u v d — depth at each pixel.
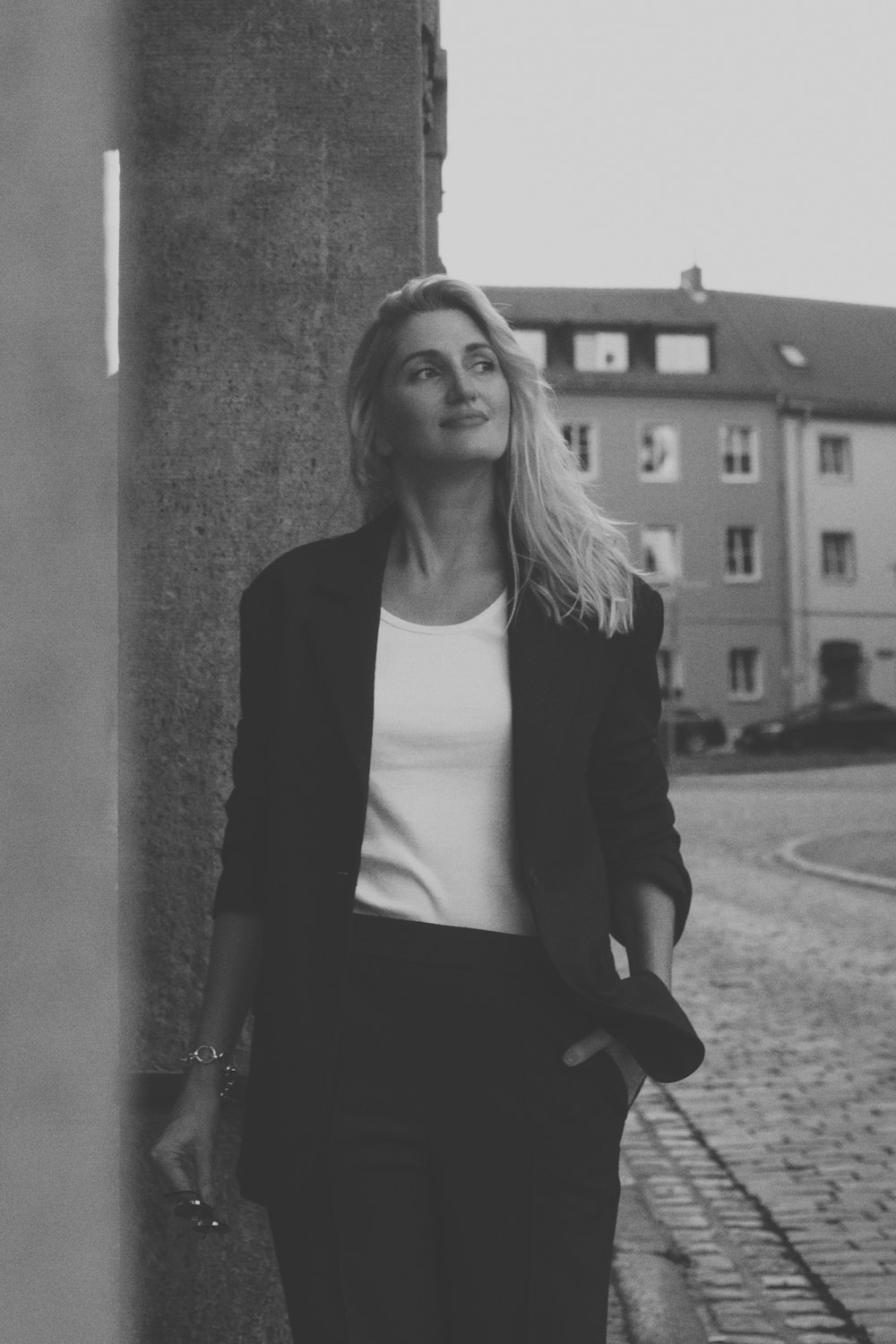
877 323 54.38
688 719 44.22
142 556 2.77
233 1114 2.68
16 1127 0.51
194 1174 1.82
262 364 2.79
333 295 2.80
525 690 1.82
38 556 0.52
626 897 1.89
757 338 52.47
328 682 1.82
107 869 0.57
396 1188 1.71
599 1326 1.70
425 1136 1.74
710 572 49.78
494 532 1.95
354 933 1.77
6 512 0.51
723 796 30.23
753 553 50.12
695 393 49.88
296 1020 1.74
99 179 0.55
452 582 1.92
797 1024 8.20
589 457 49.69
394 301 1.99
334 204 2.81
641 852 1.88
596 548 1.91
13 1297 0.50
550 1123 1.73
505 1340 1.70
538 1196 1.71
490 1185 1.72
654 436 49.91
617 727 1.89
